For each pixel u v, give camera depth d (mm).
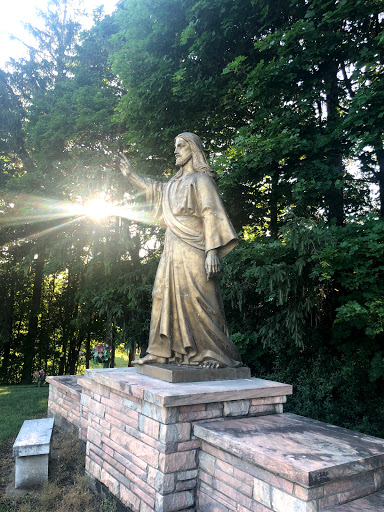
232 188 8922
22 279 19203
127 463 3775
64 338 20891
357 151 6348
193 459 3377
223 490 3062
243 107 8758
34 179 14102
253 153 7289
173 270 4465
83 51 16422
